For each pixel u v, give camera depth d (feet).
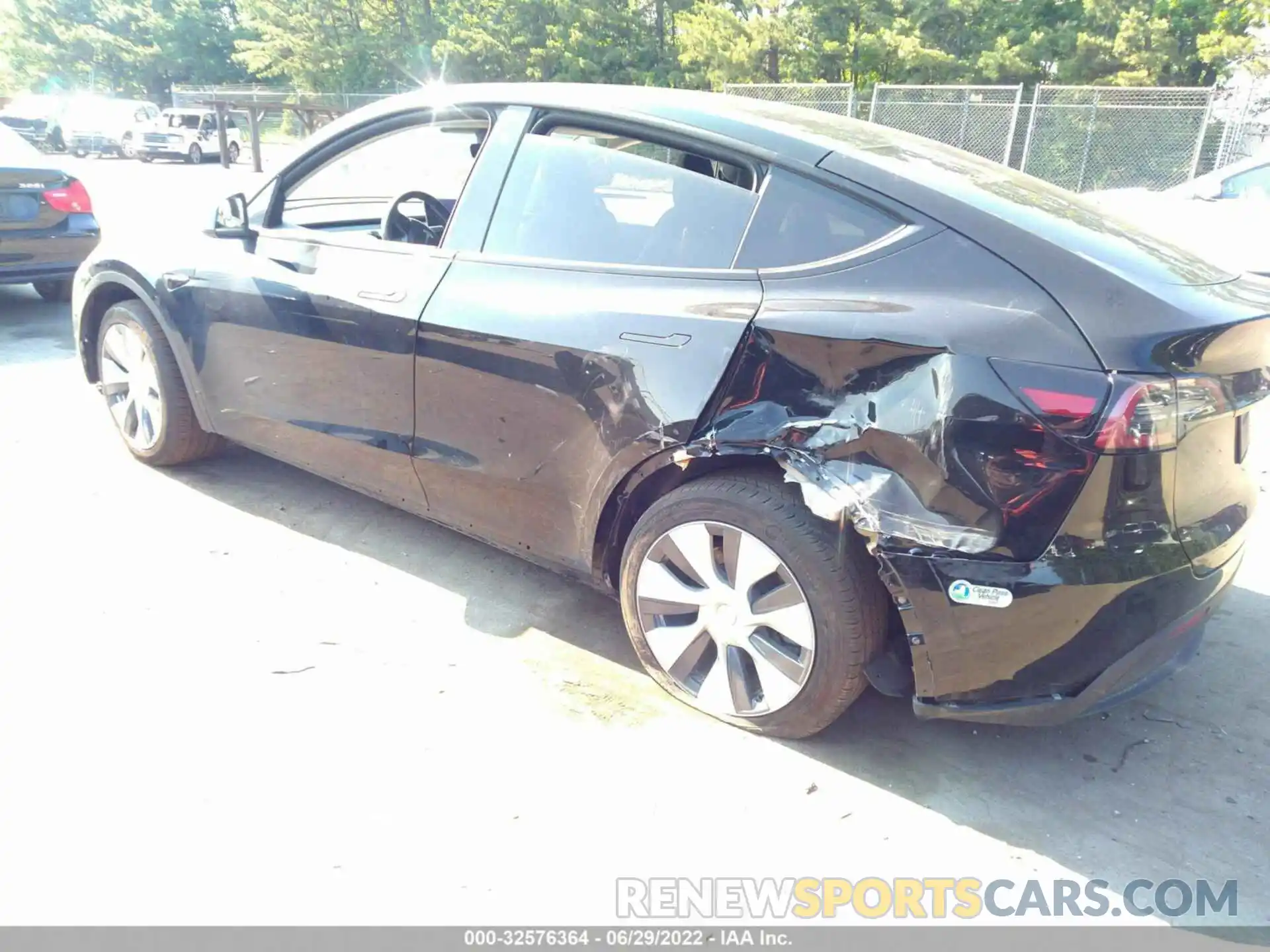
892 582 7.61
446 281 10.14
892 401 7.52
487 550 12.34
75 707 8.80
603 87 10.19
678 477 8.94
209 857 7.23
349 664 9.70
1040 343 7.17
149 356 13.48
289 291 11.38
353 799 7.87
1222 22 66.13
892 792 8.28
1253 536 13.44
